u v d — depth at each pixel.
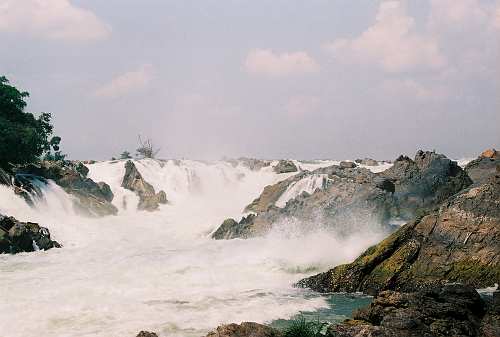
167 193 81.94
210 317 22.98
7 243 43.06
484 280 26.91
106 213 69.81
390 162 92.12
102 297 26.53
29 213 55.78
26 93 67.94
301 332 17.94
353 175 64.88
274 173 90.56
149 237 58.28
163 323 21.97
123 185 81.19
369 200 43.47
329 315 23.64
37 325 21.56
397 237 29.02
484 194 28.83
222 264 35.31
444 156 50.97
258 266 34.12
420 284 27.25
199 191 84.88
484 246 27.50
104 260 39.00
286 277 31.73
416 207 45.25
